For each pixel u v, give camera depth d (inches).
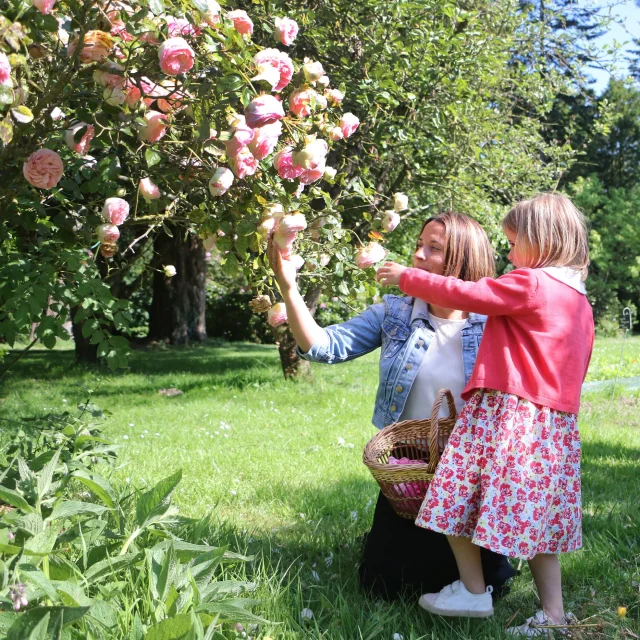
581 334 97.7
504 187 370.6
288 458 213.9
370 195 126.4
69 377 461.7
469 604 92.9
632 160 1220.5
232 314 888.9
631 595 107.1
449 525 93.0
